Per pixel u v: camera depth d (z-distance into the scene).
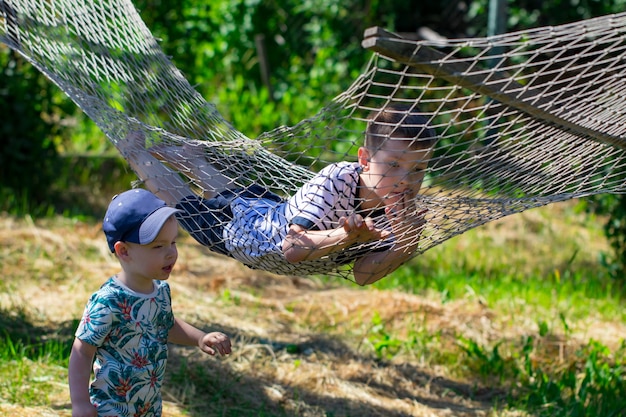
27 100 8.32
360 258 3.43
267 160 3.59
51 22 3.92
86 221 8.10
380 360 5.41
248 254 3.45
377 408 4.75
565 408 4.77
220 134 3.94
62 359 4.75
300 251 3.19
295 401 4.72
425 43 2.60
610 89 2.98
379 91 9.65
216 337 3.26
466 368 5.39
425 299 6.49
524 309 6.43
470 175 3.19
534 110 2.93
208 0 11.50
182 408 4.43
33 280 6.27
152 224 2.99
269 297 6.55
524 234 8.90
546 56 6.52
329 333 5.78
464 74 2.68
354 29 11.23
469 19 11.27
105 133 3.59
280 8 11.62
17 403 4.16
